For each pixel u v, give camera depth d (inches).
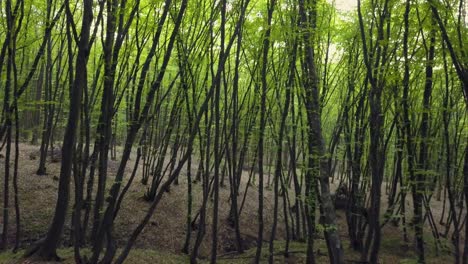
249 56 511.2
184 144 682.2
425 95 376.5
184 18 408.2
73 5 469.7
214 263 413.7
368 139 529.7
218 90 388.5
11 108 390.3
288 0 387.5
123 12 280.4
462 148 626.8
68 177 331.3
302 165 406.3
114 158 767.1
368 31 452.1
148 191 589.0
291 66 389.1
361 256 460.1
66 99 703.1
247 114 552.4
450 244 604.1
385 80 364.5
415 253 532.4
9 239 446.0
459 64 302.7
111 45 271.6
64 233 461.1
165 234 519.8
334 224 293.0
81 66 281.6
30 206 514.0
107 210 260.4
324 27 414.3
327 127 772.6
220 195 677.3
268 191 803.4
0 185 546.3
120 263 261.1
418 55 374.9
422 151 415.2
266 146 864.3
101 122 284.8
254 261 424.8
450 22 339.3
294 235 579.5
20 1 399.5
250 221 623.2
